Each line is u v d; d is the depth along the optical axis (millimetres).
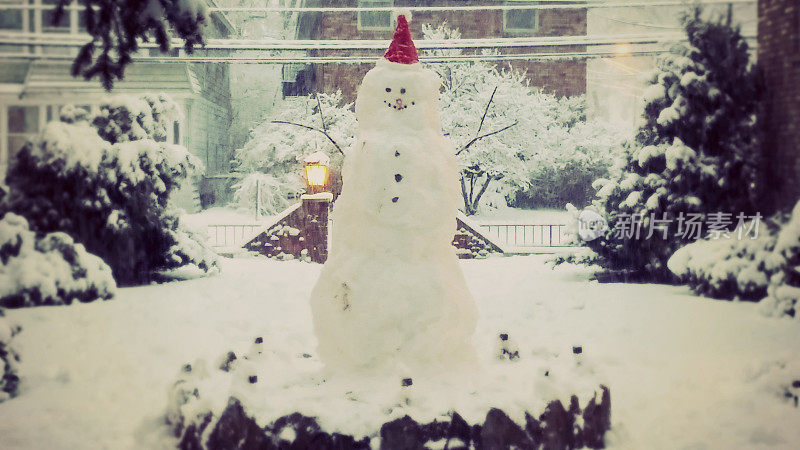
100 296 12766
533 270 17812
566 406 5344
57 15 9383
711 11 15953
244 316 11312
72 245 12797
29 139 14664
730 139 15484
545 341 9609
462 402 5121
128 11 8961
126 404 6828
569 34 35219
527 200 34688
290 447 4824
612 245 16141
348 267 5684
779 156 14547
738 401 6758
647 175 15867
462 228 21438
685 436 6023
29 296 12000
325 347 5844
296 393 5445
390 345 5508
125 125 15859
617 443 5754
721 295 12875
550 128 33500
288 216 20359
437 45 23266
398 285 5570
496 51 34844
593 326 10539
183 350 8984
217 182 35469
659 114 15922
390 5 34562
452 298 5688
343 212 5895
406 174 5676
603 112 49531
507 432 4938
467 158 31062
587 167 34188
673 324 10578
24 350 8719
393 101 5887
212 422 5164
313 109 32969
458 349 5805
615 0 34688
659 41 22453
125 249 15180
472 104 31422
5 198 14602
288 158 32906
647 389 7340
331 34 34344
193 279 15945
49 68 29172
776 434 5945
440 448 4809
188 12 9250
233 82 44281
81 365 8141
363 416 4914
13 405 6742
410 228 5629
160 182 15438
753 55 16062
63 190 14719
